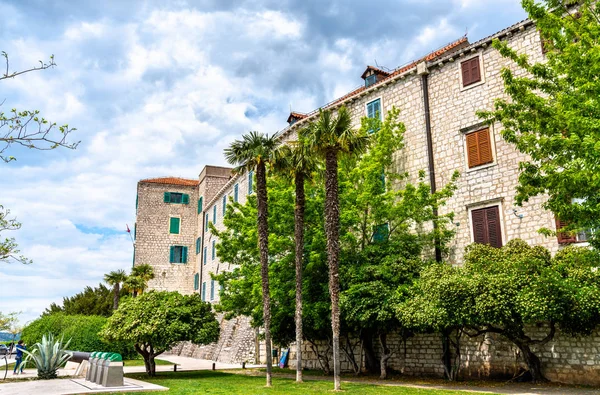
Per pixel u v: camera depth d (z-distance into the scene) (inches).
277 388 653.9
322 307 807.7
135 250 2169.0
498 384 692.7
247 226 959.6
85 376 829.8
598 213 462.3
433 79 958.4
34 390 605.3
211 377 865.5
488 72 867.4
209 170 2192.4
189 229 2276.1
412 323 700.0
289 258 869.8
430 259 849.5
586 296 557.9
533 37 811.4
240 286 934.4
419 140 957.8
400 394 586.2
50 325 1315.2
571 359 671.1
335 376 639.1
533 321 646.5
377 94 1067.9
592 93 438.0
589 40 474.6
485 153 845.2
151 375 900.6
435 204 833.5
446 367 788.6
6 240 472.7
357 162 936.9
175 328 826.8
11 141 377.1
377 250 847.1
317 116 1196.5
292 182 888.9
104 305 1918.1
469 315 629.6
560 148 484.4
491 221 816.3
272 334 923.4
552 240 730.2
